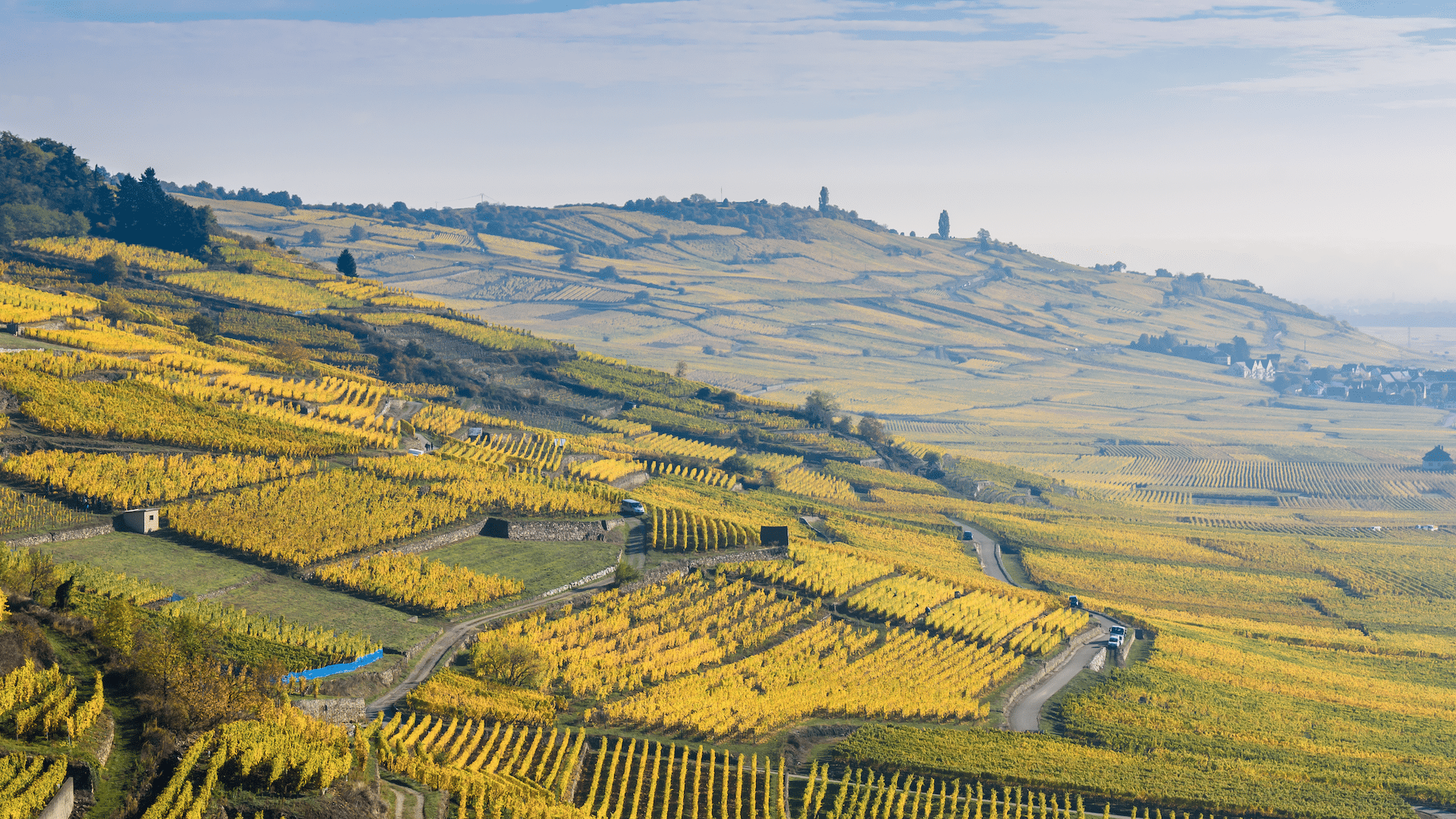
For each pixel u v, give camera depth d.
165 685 65.12
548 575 131.12
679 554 149.50
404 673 98.69
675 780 90.44
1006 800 94.44
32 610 68.69
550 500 153.38
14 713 56.97
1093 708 129.75
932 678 127.94
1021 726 122.94
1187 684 146.00
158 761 58.38
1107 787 102.06
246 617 100.12
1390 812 104.50
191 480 128.75
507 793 74.69
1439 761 125.94
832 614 144.12
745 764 97.44
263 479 137.25
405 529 131.62
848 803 92.94
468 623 113.88
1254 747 123.56
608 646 115.31
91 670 64.06
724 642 126.25
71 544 108.88
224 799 58.25
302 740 65.38
